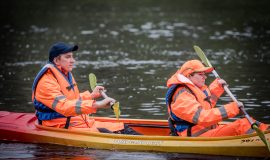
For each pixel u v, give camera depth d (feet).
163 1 269.44
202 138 51.03
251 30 163.94
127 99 76.33
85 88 84.17
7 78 92.89
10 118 59.98
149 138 52.54
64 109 53.78
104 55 120.26
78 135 54.80
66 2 272.10
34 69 102.22
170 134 56.49
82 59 114.73
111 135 53.57
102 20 197.16
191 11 224.33
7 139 57.62
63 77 55.77
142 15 212.02
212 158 50.16
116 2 269.44
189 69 51.90
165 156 50.93
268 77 91.35
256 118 65.26
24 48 132.05
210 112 49.29
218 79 54.19
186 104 50.21
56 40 147.02
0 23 191.72
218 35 153.79
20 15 217.36
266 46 131.34
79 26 180.34
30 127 57.57
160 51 125.49
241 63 107.14
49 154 52.21
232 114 49.26
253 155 49.93
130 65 106.42
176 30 166.81
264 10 222.69
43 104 55.93
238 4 248.73
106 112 70.08
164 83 87.76
